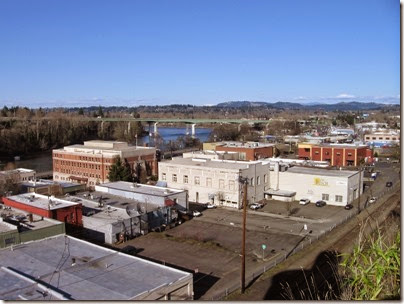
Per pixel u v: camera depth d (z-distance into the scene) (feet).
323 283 47.14
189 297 41.78
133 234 71.41
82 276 40.91
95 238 70.79
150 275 41.73
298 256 59.82
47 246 50.90
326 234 71.15
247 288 48.60
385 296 12.04
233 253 62.75
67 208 71.51
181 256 61.67
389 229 14.40
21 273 41.29
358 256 13.52
